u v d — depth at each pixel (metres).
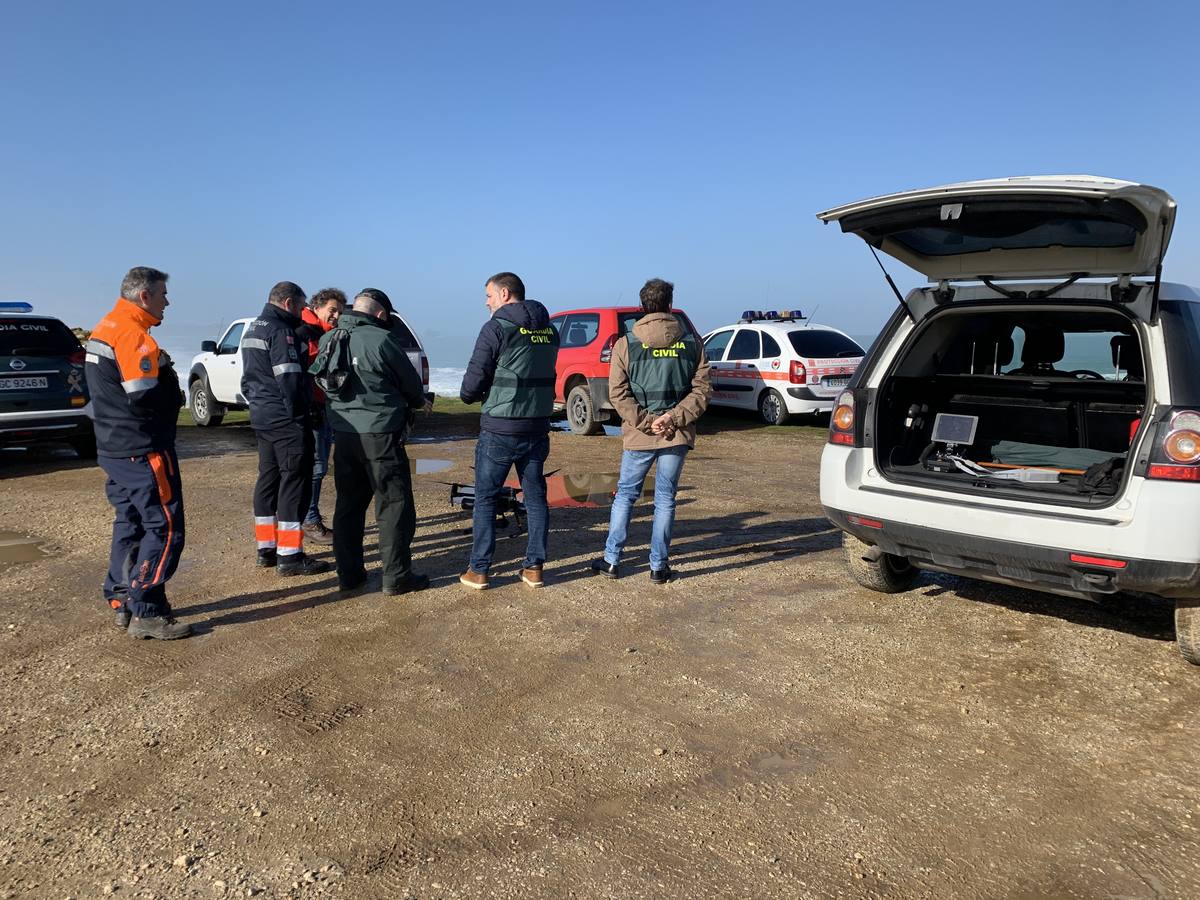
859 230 4.14
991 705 3.70
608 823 2.86
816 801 2.99
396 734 3.47
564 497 8.15
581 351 12.51
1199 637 3.85
